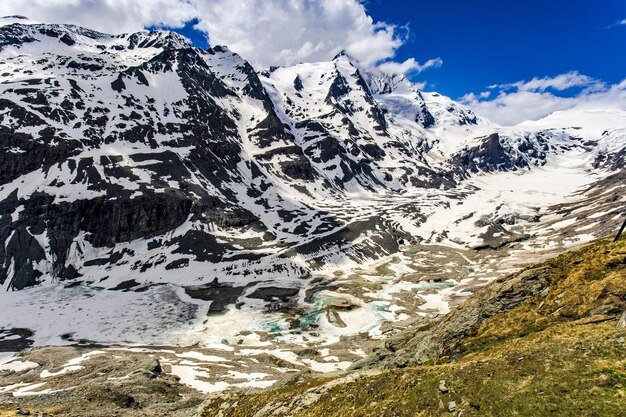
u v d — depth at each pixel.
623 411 17.31
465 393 23.55
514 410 20.45
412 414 24.20
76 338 113.56
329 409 30.38
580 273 34.81
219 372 83.12
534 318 33.88
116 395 60.16
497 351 29.48
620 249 34.47
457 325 42.12
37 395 63.09
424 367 30.36
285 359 93.25
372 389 29.72
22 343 109.69
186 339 112.94
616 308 28.05
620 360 20.80
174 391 68.81
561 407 19.25
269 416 34.97
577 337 25.17
